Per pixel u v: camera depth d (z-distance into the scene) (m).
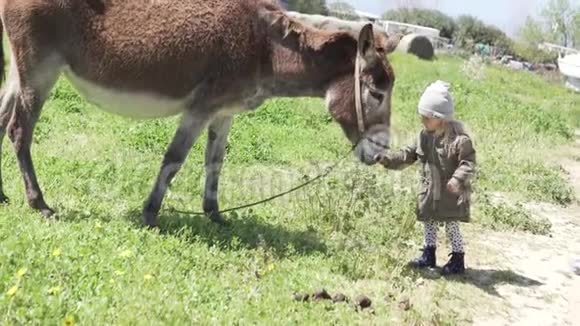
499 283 4.29
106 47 4.02
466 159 4.09
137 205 4.61
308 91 4.20
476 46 30.73
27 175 4.12
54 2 3.96
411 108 10.37
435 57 22.03
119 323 2.84
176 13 4.00
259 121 8.28
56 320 2.75
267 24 4.09
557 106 15.16
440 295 3.88
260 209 4.95
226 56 4.02
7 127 4.23
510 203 6.14
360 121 4.08
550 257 4.92
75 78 4.17
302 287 3.69
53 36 4.02
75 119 7.05
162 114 4.21
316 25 4.36
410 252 4.56
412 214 4.88
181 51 3.99
